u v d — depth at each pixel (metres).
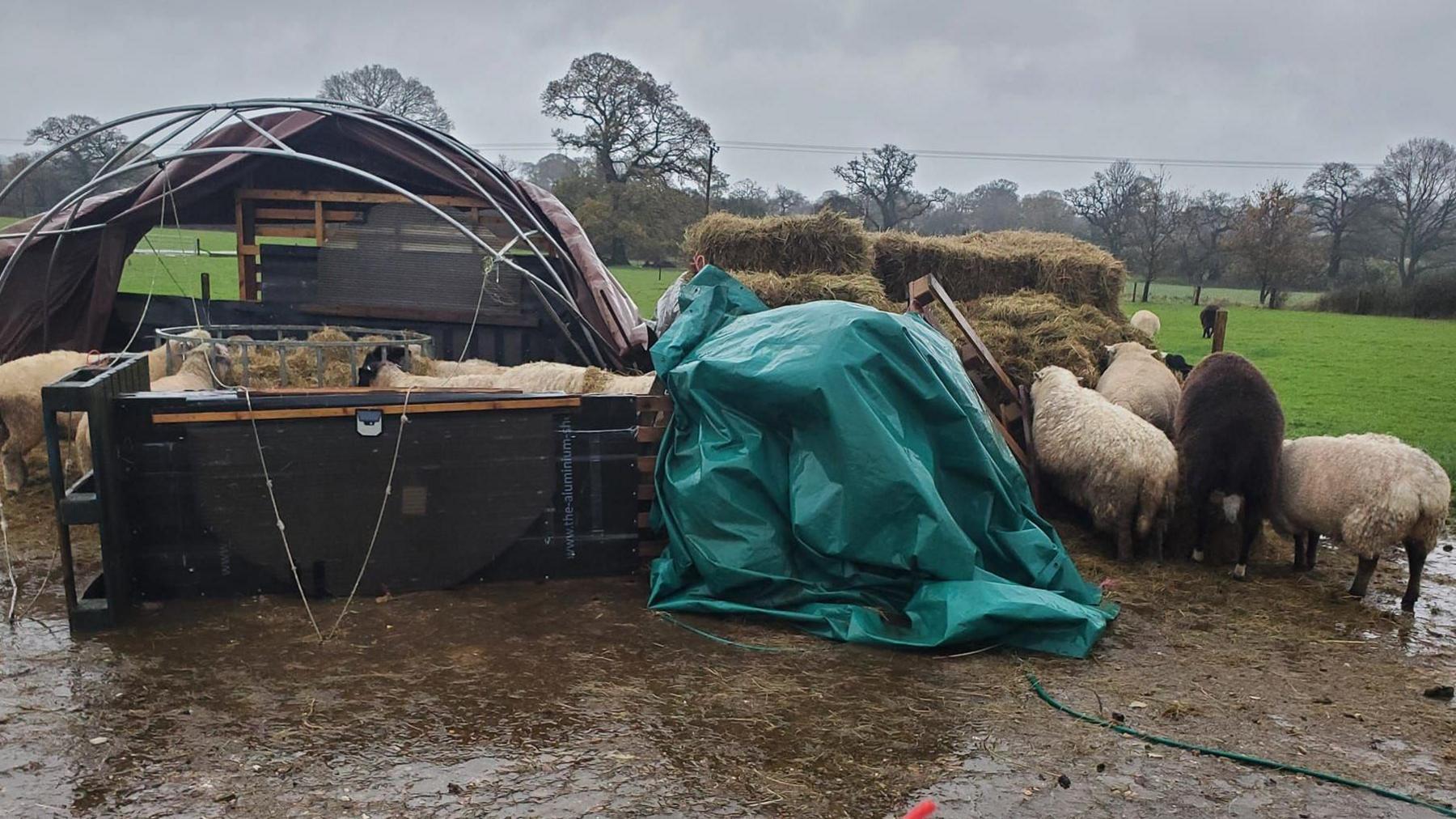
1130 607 6.57
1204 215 60.09
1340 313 47.66
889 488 5.80
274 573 6.12
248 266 12.79
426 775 4.11
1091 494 7.54
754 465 6.08
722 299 7.20
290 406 5.98
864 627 5.70
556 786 4.05
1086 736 4.64
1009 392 8.73
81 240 11.89
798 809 3.94
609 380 8.22
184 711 4.65
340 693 4.88
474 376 8.56
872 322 6.08
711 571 6.08
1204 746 4.57
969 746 4.51
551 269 11.02
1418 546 6.56
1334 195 58.59
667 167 52.53
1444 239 56.22
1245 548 7.24
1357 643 6.00
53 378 8.47
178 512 5.94
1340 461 6.78
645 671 5.23
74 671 5.07
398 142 11.91
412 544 6.28
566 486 6.57
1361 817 4.00
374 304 12.45
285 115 12.42
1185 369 10.02
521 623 5.88
